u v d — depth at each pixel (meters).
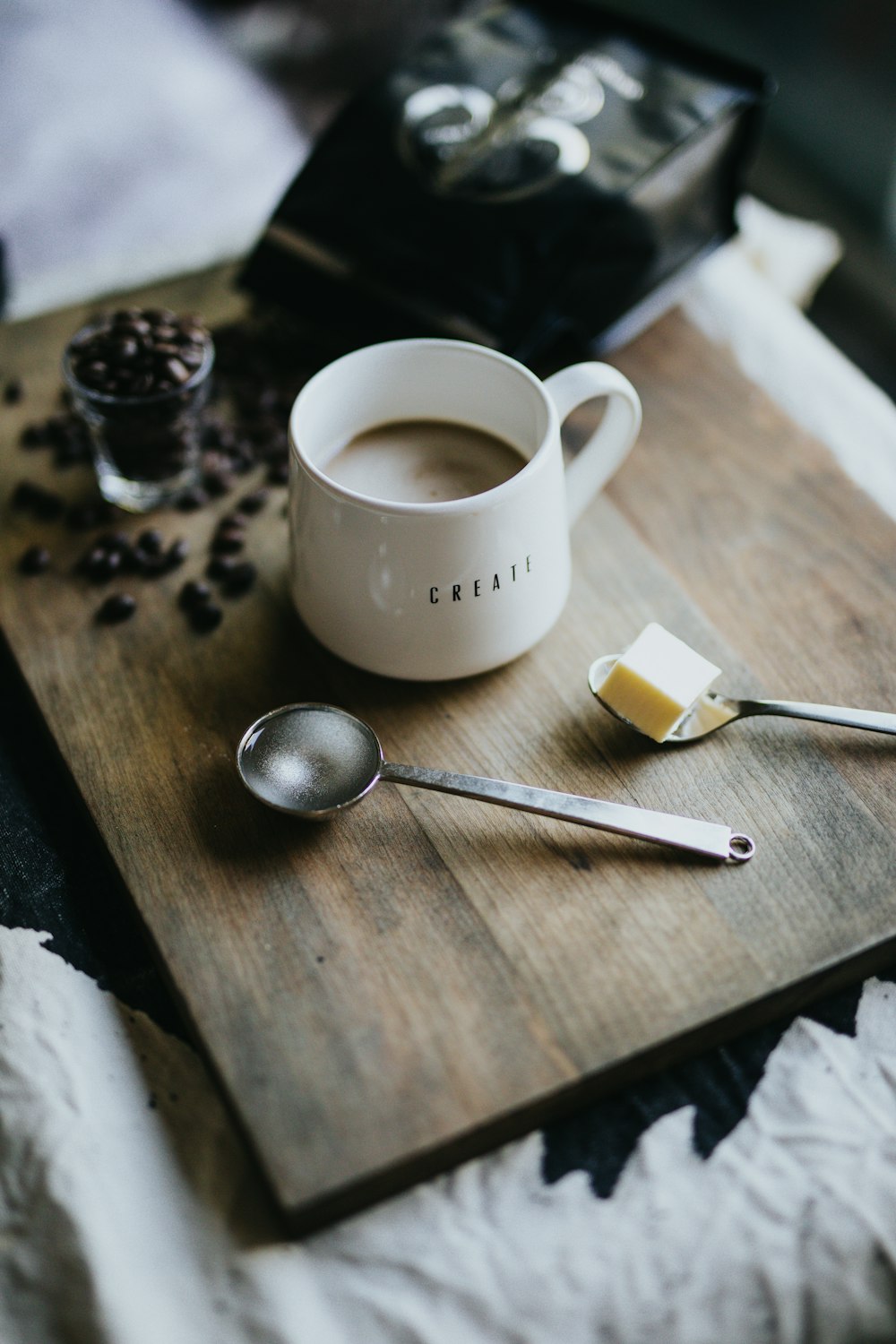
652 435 0.67
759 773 0.55
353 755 0.54
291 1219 0.47
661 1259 0.49
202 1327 0.48
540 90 0.68
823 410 0.69
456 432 0.59
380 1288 0.48
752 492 0.64
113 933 0.55
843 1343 0.48
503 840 0.53
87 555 0.62
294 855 0.53
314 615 0.57
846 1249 0.49
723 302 0.73
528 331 0.64
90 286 0.76
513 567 0.54
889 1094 0.52
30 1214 0.49
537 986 0.50
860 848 0.53
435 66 0.70
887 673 0.58
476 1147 0.49
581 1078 0.49
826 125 1.11
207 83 1.03
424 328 0.66
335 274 0.67
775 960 0.51
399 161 0.67
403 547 0.53
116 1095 0.51
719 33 1.18
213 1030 0.50
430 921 0.52
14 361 0.70
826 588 0.61
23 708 0.62
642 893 0.52
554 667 0.58
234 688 0.58
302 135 0.98
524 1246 0.49
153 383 0.61
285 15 1.11
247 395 0.68
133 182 0.92
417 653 0.56
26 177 0.92
